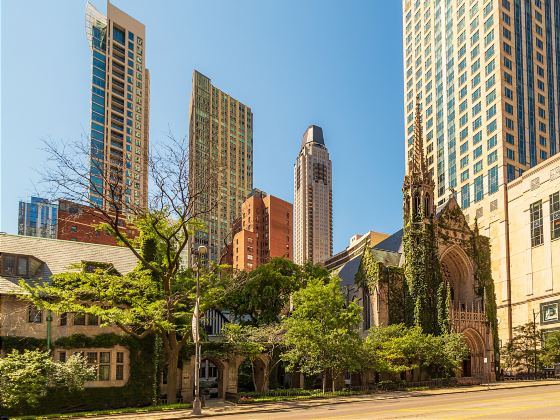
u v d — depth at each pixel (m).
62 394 42.44
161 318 42.50
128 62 194.12
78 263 48.03
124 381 45.56
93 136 178.12
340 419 27.64
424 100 151.12
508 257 104.88
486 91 122.62
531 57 126.69
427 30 152.62
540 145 122.00
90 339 44.84
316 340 48.06
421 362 61.97
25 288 39.06
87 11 187.00
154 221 43.81
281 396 46.38
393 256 76.75
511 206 106.38
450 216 74.12
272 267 66.38
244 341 50.34
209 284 48.47
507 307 102.50
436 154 142.12
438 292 68.62
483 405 33.69
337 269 102.88
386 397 44.69
